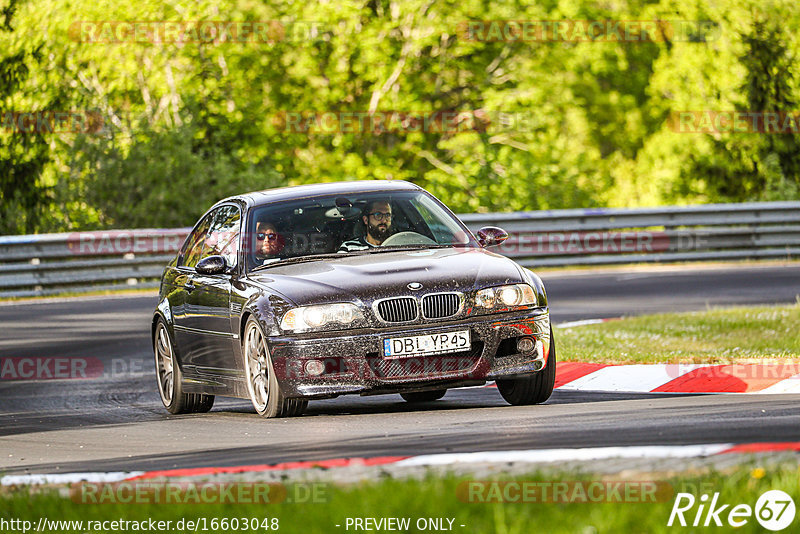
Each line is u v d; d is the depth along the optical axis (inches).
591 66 4126.5
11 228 3211.1
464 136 3666.3
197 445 872.3
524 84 3794.3
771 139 3602.4
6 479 737.0
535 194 3555.6
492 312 960.9
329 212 1096.2
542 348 976.3
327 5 3545.8
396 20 3654.0
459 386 952.3
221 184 3253.0
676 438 734.5
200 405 1165.7
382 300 948.6
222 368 1078.4
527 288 980.6
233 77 3516.2
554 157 3710.6
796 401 907.4
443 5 3629.4
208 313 1091.9
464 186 3575.3
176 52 3464.6
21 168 3248.0
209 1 3427.7
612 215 2768.2
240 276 1058.1
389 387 940.0
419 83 3754.9
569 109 4087.1
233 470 695.1
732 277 2294.5
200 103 3452.3
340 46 3597.4
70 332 1876.2
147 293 2439.7
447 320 951.6
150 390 1344.7
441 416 933.8
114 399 1283.2
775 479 555.2
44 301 2351.1
